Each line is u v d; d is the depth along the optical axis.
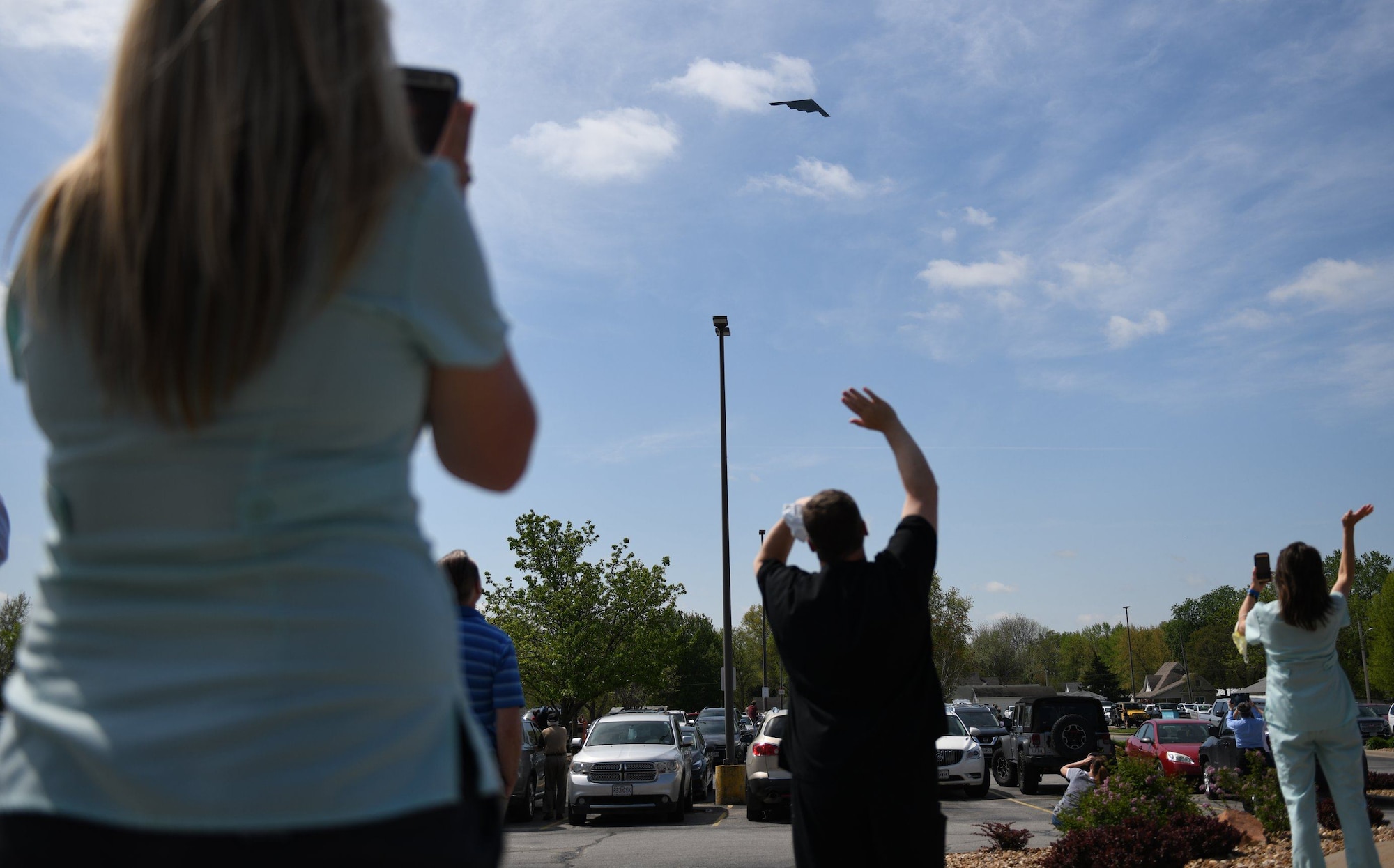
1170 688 143.00
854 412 3.35
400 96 1.14
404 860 1.00
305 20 1.07
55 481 1.05
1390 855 6.93
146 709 0.96
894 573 3.01
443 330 1.09
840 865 2.99
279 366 1.01
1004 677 150.50
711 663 89.19
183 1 1.08
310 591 1.00
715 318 22.33
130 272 0.99
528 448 1.28
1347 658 95.25
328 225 1.03
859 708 2.97
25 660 1.04
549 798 18.41
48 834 0.96
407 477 1.13
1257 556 5.83
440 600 1.11
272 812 0.94
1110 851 8.45
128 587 1.00
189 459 1.00
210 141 1.00
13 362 1.14
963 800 20.20
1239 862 8.48
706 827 15.95
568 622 32.06
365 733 1.00
